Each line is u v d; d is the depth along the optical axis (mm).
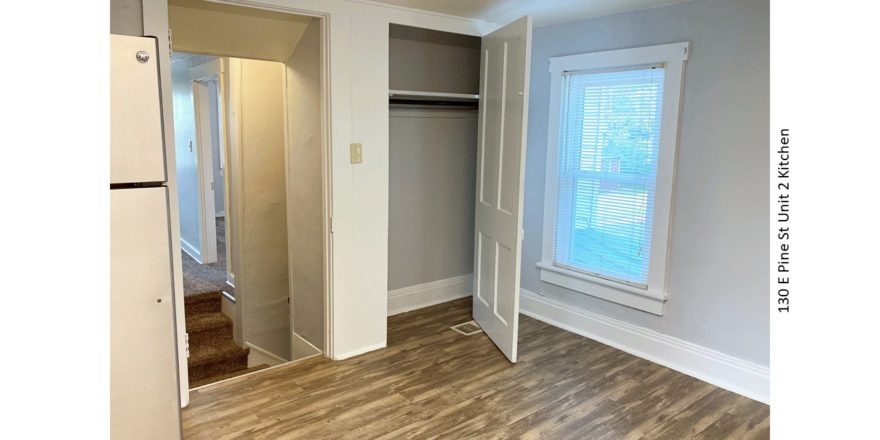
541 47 3812
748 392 2912
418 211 4219
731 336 2973
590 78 3527
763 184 2766
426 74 4066
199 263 5492
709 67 2908
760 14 2691
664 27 3092
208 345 4160
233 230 4137
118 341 1517
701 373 3107
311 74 3158
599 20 3428
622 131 3383
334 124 3062
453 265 4520
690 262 3113
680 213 3127
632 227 3406
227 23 2936
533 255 4078
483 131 3689
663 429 2576
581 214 3715
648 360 3350
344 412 2697
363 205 3279
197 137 5289
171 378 1624
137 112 1473
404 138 4039
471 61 4309
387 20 3182
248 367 4125
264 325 4191
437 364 3264
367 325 3422
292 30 3162
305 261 3508
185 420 2602
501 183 3371
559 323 3926
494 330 3568
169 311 1588
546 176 3877
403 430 2543
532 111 3930
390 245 4098
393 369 3189
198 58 4996
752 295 2865
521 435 2508
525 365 3264
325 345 3338
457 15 3443
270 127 3988
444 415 2678
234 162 3971
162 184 1569
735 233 2900
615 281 3518
